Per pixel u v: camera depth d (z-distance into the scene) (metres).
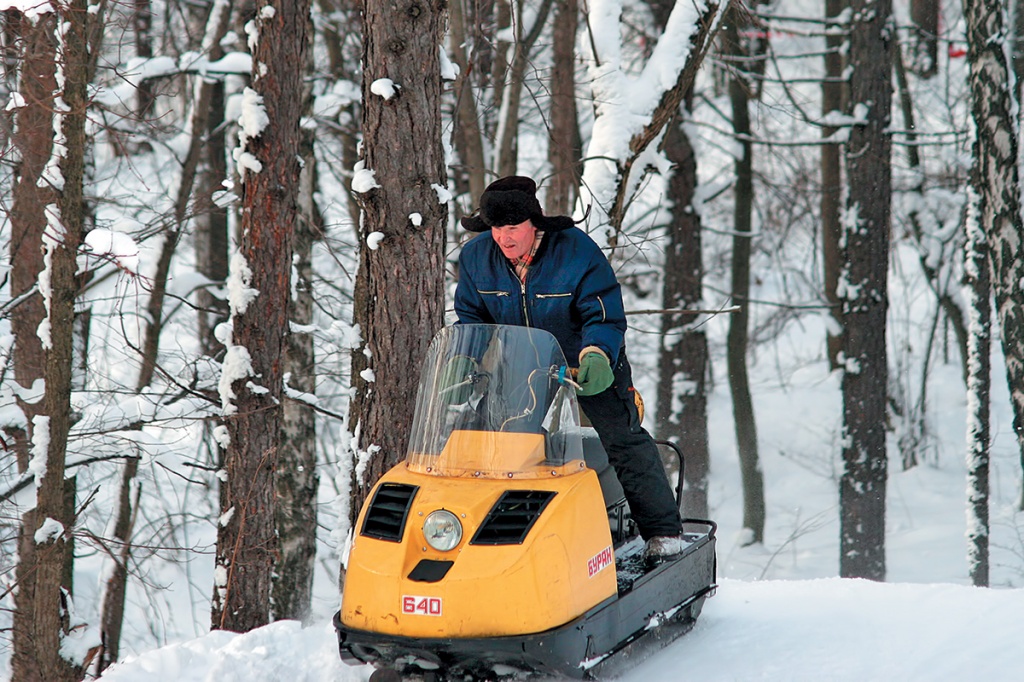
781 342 107.06
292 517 41.28
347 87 42.19
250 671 14.05
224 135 49.97
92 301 31.12
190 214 32.22
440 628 11.86
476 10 33.00
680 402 55.12
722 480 78.81
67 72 21.81
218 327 22.66
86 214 32.34
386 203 17.48
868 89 48.59
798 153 81.56
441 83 18.47
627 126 28.33
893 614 16.77
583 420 27.83
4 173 26.78
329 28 46.75
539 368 13.85
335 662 14.53
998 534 60.59
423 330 17.69
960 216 70.19
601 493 13.68
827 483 77.12
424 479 13.34
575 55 42.38
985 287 48.88
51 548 23.02
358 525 13.12
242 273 22.39
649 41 53.75
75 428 29.73
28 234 27.72
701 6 28.72
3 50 24.44
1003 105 39.28
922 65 76.00
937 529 63.16
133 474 36.00
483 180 39.31
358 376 18.39
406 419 17.69
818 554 62.56
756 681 13.81
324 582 51.38
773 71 76.31
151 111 39.72
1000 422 82.50
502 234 14.21
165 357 34.31
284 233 22.67
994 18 39.28
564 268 14.57
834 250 69.06
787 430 86.19
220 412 24.34
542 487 12.94
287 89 22.97
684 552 15.71
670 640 15.88
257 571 21.72
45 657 23.53
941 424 87.19
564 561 12.39
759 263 97.50
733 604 18.11
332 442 51.81
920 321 100.94
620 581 14.21
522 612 11.90
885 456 49.75
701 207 55.22
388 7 17.17
